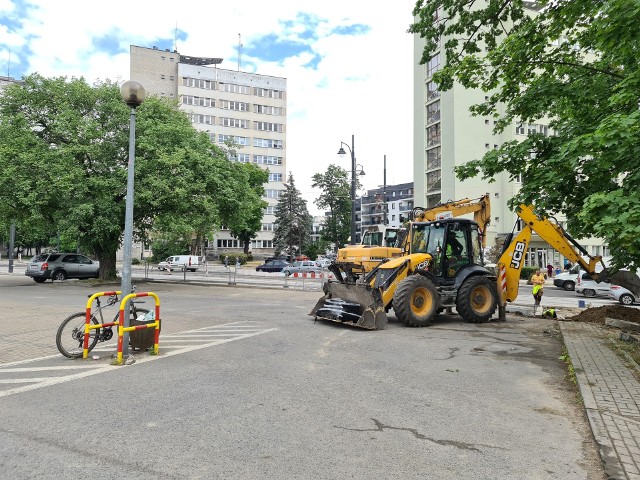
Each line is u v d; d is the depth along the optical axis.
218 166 25.20
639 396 5.42
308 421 4.73
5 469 3.60
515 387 6.14
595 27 7.12
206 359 7.50
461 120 43.88
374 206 115.75
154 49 86.12
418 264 11.74
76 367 6.89
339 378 6.43
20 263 54.16
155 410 5.00
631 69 7.76
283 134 89.88
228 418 4.77
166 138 23.11
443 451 4.07
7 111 22.70
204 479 3.47
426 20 11.67
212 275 34.34
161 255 64.44
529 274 37.09
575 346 8.38
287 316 13.02
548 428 4.67
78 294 19.25
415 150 50.47
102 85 24.36
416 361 7.59
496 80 9.91
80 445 4.07
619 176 7.83
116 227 22.59
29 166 21.20
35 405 5.13
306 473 3.59
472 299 12.22
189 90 82.50
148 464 3.71
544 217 9.60
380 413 5.02
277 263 44.03
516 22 11.82
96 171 23.20
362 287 11.01
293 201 69.94
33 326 10.62
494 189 44.50
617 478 3.51
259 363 7.26
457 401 5.49
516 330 11.07
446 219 12.44
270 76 88.75
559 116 10.38
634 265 10.17
